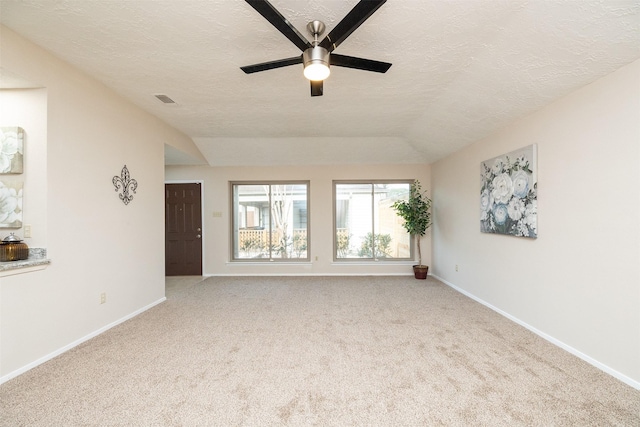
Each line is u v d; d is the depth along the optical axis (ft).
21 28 6.50
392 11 5.93
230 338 8.86
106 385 6.41
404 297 13.19
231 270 18.19
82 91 8.49
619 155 6.45
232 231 18.60
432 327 9.65
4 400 5.88
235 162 17.81
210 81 9.07
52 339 7.59
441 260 16.58
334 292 14.10
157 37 6.84
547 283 8.57
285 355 7.79
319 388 6.31
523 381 6.49
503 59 7.46
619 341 6.49
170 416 5.45
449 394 6.07
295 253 18.53
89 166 8.77
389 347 8.21
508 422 5.26
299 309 11.58
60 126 7.82
